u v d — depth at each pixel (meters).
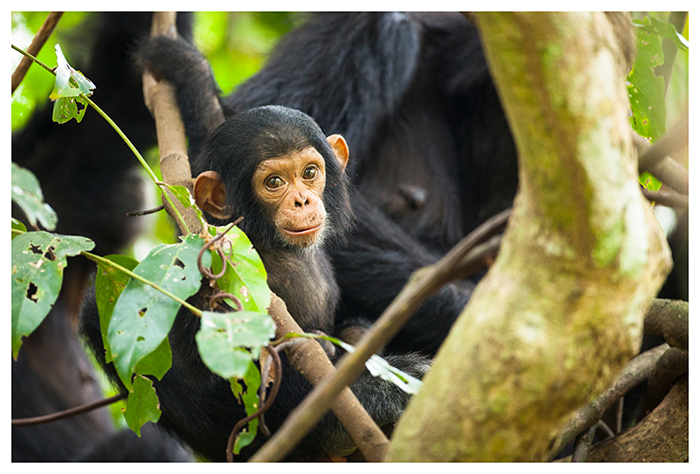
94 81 9.91
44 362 10.80
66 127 10.20
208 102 7.64
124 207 10.88
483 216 9.11
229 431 6.80
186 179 6.32
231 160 6.43
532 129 2.55
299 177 6.38
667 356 5.61
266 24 12.03
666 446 5.35
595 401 5.59
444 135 9.41
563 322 2.77
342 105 8.38
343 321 8.03
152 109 7.46
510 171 8.88
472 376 2.85
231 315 3.40
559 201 2.63
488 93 9.07
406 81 8.54
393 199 8.85
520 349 2.78
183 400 6.86
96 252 10.73
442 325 7.89
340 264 8.18
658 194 4.45
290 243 6.29
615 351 2.85
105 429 11.30
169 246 4.12
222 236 4.09
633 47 3.21
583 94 2.50
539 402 2.82
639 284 2.80
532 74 2.47
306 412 2.86
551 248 2.72
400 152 9.01
